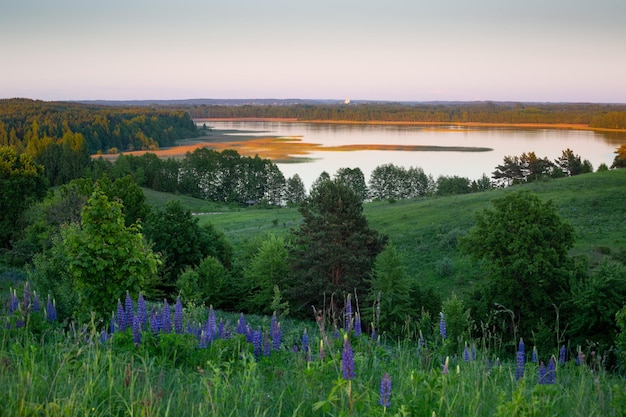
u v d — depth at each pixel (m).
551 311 31.39
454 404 5.41
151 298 40.72
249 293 45.59
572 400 6.05
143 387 5.96
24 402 4.92
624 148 140.38
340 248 41.78
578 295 27.78
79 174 135.75
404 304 32.16
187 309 17.55
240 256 59.12
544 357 21.75
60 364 6.13
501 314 31.62
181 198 138.25
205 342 8.70
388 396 4.87
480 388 6.26
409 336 9.40
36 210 57.62
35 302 10.08
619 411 5.32
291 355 8.38
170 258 48.41
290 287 44.00
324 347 7.37
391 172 142.12
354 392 5.33
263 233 71.19
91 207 15.44
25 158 66.50
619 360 17.20
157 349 8.52
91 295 15.09
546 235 34.16
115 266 15.56
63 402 4.96
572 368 8.02
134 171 147.25
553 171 144.00
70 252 15.19
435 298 35.50
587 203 65.69
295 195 147.75
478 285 35.66
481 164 189.25
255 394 5.67
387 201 96.56
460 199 79.88
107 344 7.85
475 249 36.12
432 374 6.11
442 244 55.72
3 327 8.72
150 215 51.72
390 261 32.78
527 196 35.66
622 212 61.09
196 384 6.54
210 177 152.25
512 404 4.96
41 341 8.44
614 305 25.80
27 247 47.12
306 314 42.00
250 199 151.25
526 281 32.59
